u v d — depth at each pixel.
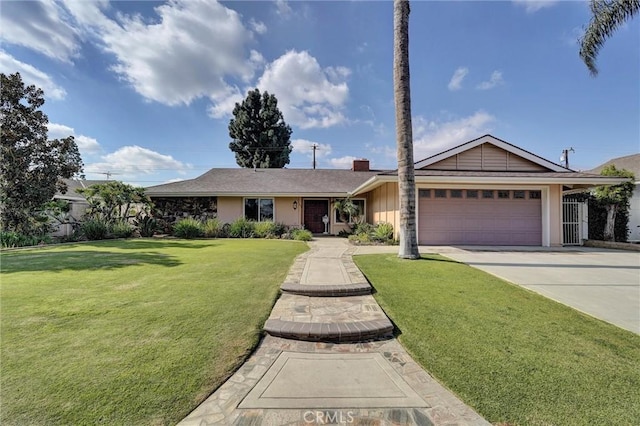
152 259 8.06
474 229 11.78
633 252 9.95
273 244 11.88
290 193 16.58
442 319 4.02
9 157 13.41
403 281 5.73
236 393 2.47
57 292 4.95
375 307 4.46
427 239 11.70
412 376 2.78
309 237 14.06
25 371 2.63
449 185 11.63
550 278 6.13
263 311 4.20
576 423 2.14
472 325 3.83
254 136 34.25
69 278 5.90
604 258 8.67
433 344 3.35
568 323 3.89
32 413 2.12
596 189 12.73
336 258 8.16
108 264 7.33
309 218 18.00
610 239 12.23
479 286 5.45
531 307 4.46
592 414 2.23
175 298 4.68
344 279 5.72
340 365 2.98
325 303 4.64
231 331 3.55
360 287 5.12
